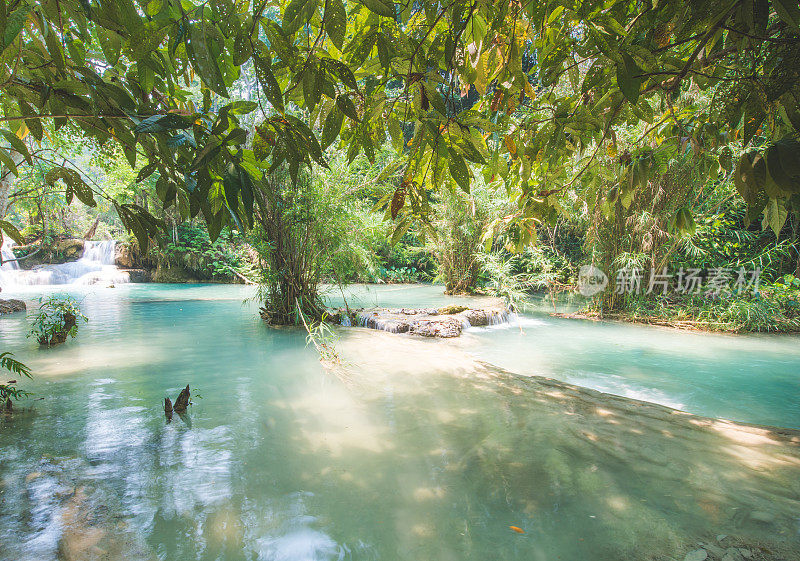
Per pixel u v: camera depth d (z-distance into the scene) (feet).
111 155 9.45
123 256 47.01
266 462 7.09
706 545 4.94
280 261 20.85
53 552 4.88
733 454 7.34
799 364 14.38
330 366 13.16
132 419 8.98
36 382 11.58
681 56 5.28
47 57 3.84
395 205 4.05
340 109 3.28
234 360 14.03
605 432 8.31
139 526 5.39
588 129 5.46
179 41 2.86
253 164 3.14
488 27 4.63
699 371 13.46
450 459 7.19
